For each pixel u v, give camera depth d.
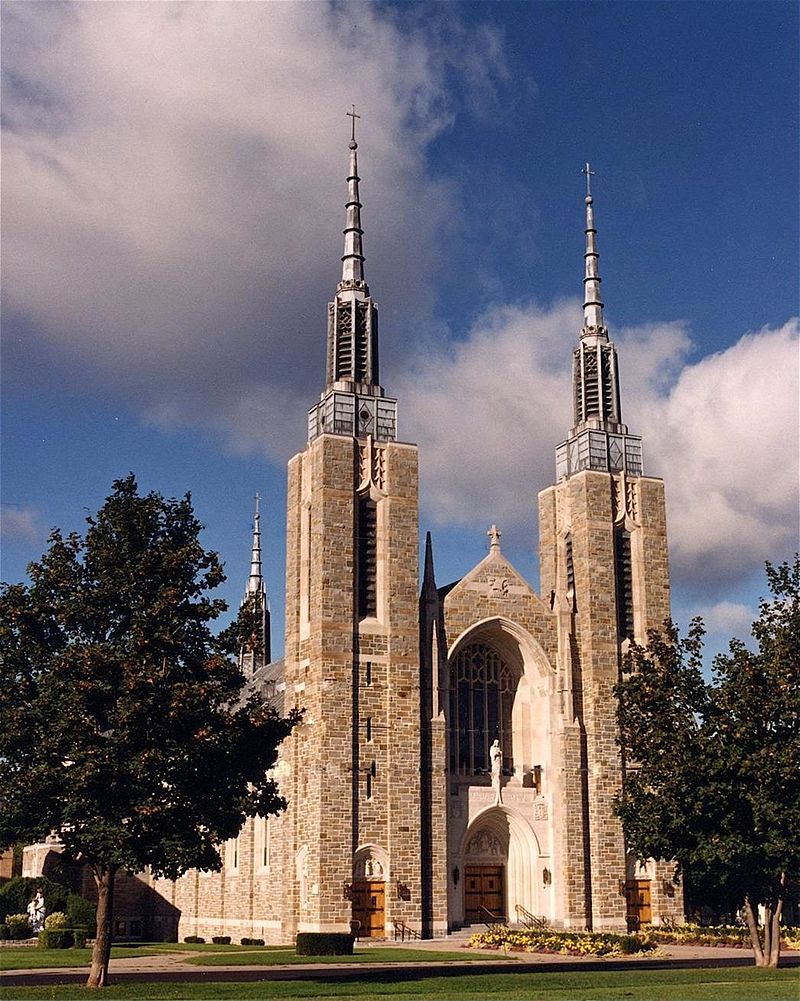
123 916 116.12
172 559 49.78
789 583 58.56
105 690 46.88
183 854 47.25
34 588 49.50
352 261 98.12
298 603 91.06
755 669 56.31
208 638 51.34
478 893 91.31
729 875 55.47
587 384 103.88
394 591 88.81
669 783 56.22
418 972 56.47
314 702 85.00
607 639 95.62
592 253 107.94
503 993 44.47
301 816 85.06
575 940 71.75
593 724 93.38
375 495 91.00
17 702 48.22
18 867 123.44
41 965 59.03
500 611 94.44
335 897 81.44
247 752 52.00
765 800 53.22
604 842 90.88
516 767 94.25
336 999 42.44
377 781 84.94
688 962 63.28
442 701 89.94
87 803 46.12
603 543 97.81
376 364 95.50
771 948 57.53
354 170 100.88
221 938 93.06
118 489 51.81
